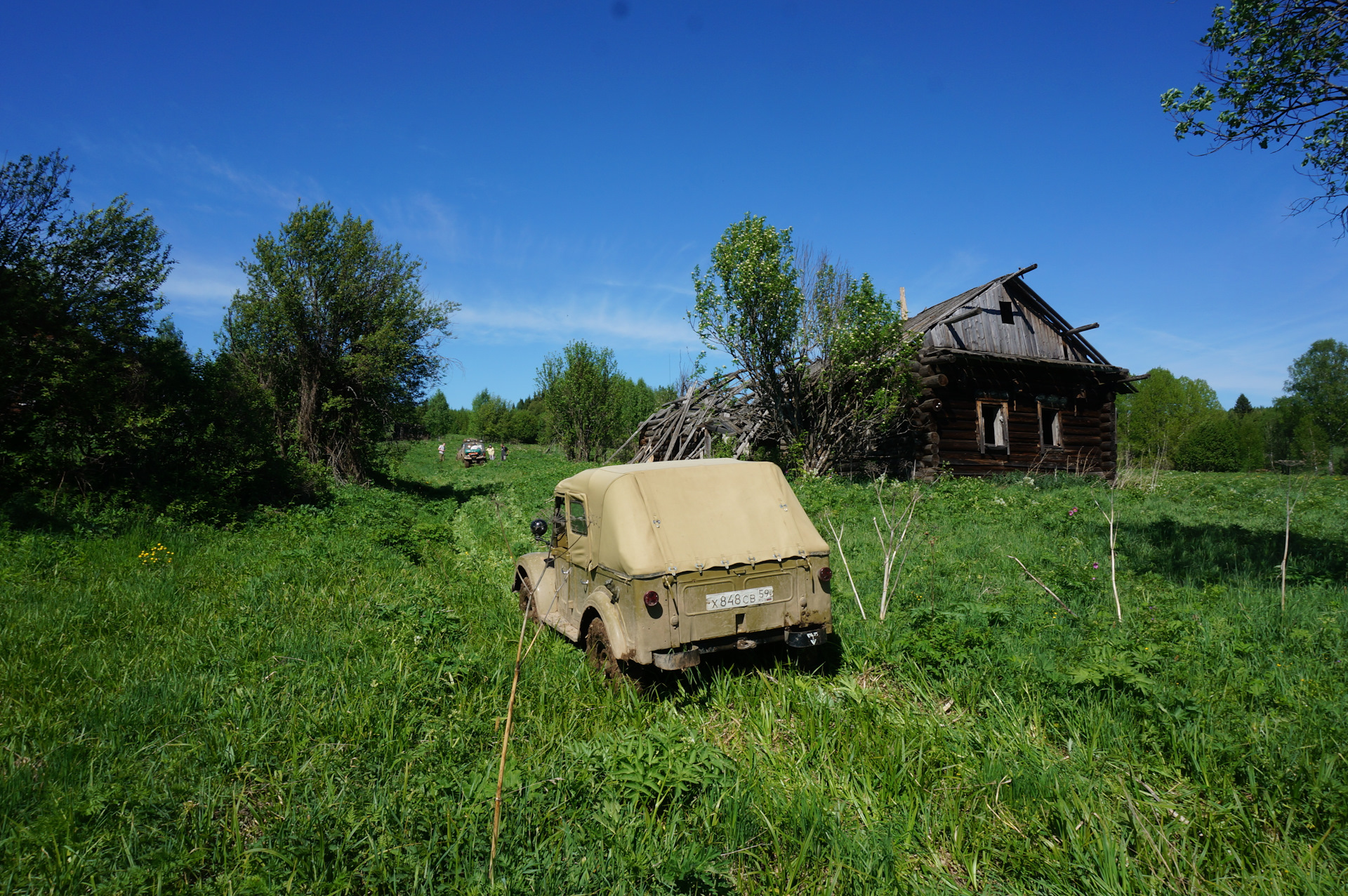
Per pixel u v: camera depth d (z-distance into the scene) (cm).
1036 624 588
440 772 365
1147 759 371
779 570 525
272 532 1186
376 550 1020
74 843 308
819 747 417
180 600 714
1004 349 2000
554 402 3703
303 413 2039
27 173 1208
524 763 381
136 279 1302
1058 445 2012
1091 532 1042
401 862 293
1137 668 452
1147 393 5328
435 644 561
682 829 329
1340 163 692
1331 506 1378
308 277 2028
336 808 334
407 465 4106
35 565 806
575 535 594
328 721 429
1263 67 693
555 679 518
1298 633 511
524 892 276
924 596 696
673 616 491
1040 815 338
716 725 468
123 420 1184
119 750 393
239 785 361
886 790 362
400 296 2173
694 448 2006
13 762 369
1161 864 300
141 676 499
